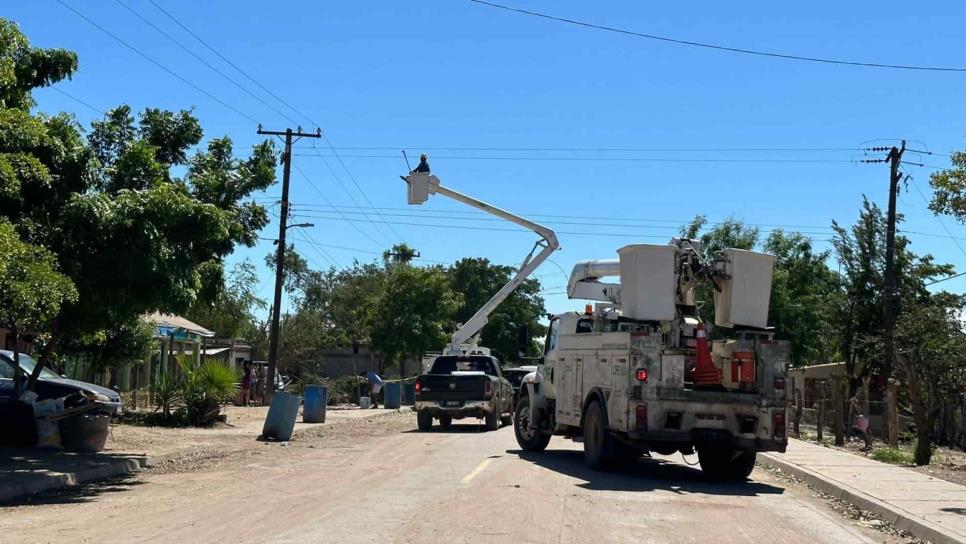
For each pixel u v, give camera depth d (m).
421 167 26.39
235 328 51.44
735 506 11.71
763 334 14.56
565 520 10.10
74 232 12.98
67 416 15.91
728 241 41.72
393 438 22.06
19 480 12.14
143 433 20.67
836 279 36.53
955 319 28.23
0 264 10.87
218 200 16.97
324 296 71.75
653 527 9.88
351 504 10.98
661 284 14.62
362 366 58.19
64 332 15.81
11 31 12.95
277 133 34.72
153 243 13.20
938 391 25.77
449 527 9.45
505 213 27.69
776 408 14.14
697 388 14.25
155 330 27.17
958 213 15.98
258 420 26.81
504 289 28.34
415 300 52.31
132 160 14.37
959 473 16.16
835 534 10.01
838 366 36.94
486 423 25.69
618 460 14.84
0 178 11.76
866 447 21.88
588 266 19.83
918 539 10.18
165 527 9.44
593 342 15.53
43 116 13.93
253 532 9.13
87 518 10.05
